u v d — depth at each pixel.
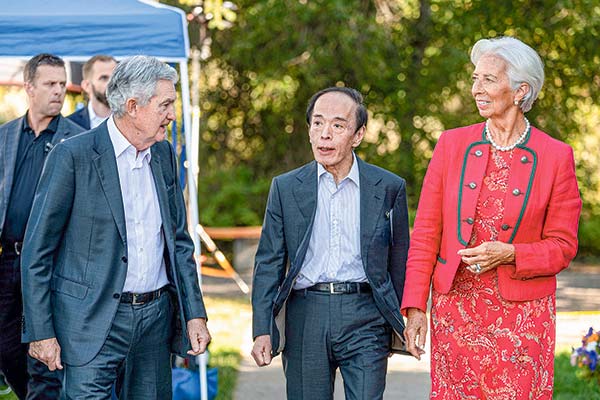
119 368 4.43
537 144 4.09
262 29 17.38
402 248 4.68
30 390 5.80
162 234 4.48
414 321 4.29
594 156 18.89
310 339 4.54
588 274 16.25
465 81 18.38
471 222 4.10
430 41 18.39
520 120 4.12
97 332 4.28
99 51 6.57
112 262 4.31
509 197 4.06
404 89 18.27
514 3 17.97
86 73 6.63
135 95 4.25
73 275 4.31
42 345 4.27
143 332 4.41
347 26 17.33
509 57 4.03
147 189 4.41
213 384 6.81
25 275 4.26
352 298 4.52
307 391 4.58
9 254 5.80
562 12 17.88
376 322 4.57
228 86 18.64
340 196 4.55
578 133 18.61
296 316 4.58
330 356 4.57
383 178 4.60
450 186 4.18
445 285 4.15
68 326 4.29
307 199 4.52
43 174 4.33
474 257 3.95
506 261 4.01
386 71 17.88
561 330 10.59
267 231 4.62
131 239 4.36
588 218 18.72
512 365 4.10
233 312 11.74
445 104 18.70
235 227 17.22
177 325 4.58
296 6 17.03
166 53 6.63
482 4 18.03
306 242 4.50
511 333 4.09
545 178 4.06
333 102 4.45
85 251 4.30
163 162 4.51
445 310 4.20
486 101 4.07
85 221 4.30
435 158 4.27
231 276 15.46
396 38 18.31
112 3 6.80
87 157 4.29
